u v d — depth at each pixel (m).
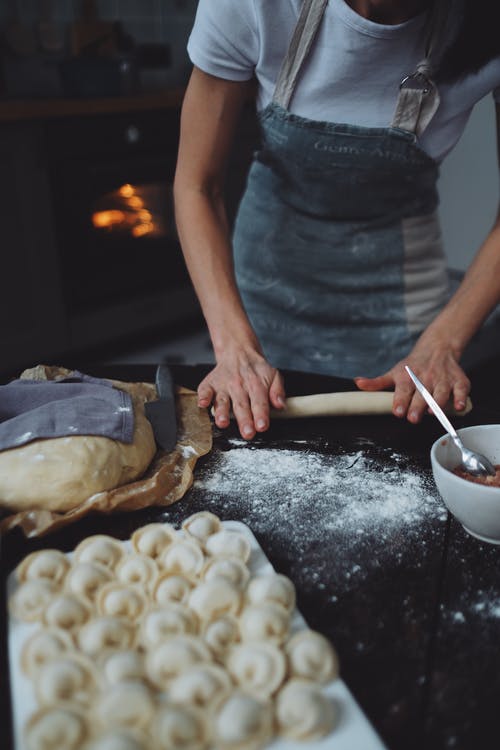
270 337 1.30
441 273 1.25
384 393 0.89
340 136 1.02
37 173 2.11
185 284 2.64
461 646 0.53
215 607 0.52
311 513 0.69
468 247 2.84
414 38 0.91
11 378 0.94
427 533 0.66
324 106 1.00
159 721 0.42
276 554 0.63
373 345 1.26
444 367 0.90
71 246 2.27
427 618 0.55
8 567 0.61
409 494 0.72
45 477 0.67
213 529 0.62
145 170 2.35
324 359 1.29
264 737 0.42
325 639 0.49
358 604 0.57
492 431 0.72
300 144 1.04
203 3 0.92
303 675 0.47
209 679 0.45
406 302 1.23
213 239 1.02
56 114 2.06
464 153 2.72
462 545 0.64
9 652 0.50
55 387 0.80
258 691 0.46
